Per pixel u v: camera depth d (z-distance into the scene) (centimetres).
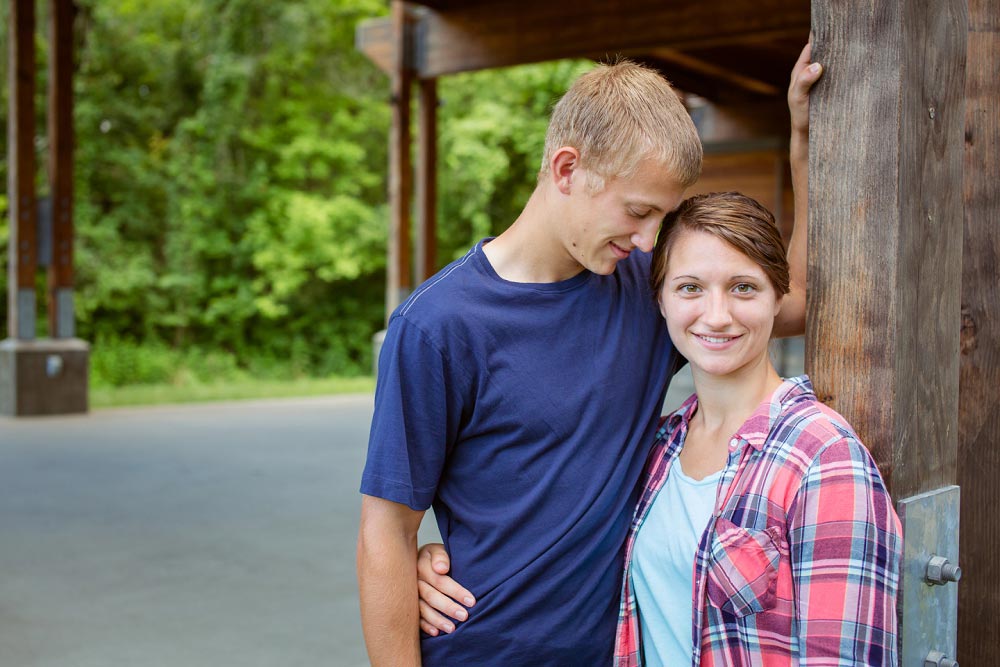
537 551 128
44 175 1498
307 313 1689
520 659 129
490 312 128
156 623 315
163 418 832
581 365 130
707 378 129
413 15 902
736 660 118
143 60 1584
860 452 113
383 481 125
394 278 925
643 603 131
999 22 142
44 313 1593
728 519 119
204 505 489
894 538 110
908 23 120
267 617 322
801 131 137
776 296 126
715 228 122
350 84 1672
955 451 134
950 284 130
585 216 122
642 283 140
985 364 144
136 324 1600
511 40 816
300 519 461
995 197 143
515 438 129
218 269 1630
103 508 480
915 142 122
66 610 327
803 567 112
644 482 136
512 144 1638
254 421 822
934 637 128
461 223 1700
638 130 117
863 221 123
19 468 582
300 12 1559
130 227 1595
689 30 703
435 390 127
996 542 147
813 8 128
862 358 124
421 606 132
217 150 1580
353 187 1659
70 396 830
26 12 785
